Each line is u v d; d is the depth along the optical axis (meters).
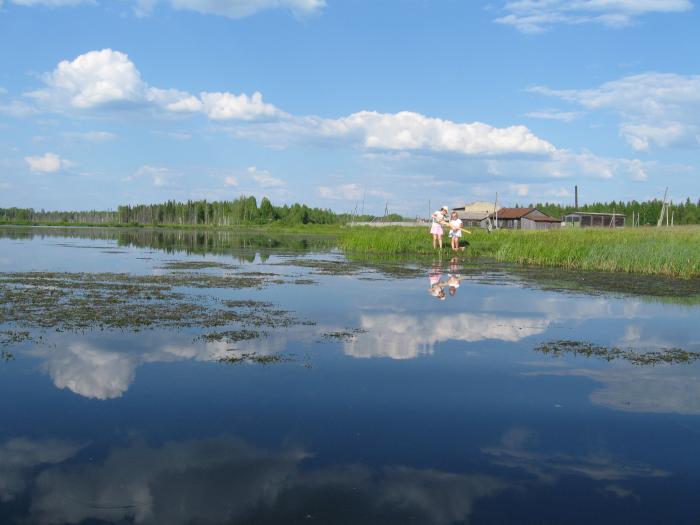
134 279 17.30
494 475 4.58
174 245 40.09
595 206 110.38
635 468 4.75
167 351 8.16
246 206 121.88
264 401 6.16
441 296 14.02
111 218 145.12
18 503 4.08
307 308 12.06
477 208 90.25
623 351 8.59
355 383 6.82
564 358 8.13
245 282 16.81
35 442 5.08
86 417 5.66
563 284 16.91
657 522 3.91
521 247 26.45
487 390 6.65
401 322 10.61
